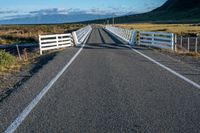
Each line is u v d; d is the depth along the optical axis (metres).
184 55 22.84
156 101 9.13
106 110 8.27
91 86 11.34
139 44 32.56
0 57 18.09
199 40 41.88
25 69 16.73
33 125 7.18
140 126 7.00
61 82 12.15
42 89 10.93
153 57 20.72
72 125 7.12
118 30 52.38
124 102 9.06
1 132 6.79
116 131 6.71
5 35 64.06
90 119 7.54
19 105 8.89
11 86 12.00
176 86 11.21
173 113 7.95
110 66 16.42
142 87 11.08
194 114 7.84
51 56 22.78
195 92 10.24
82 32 44.88
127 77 13.11
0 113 8.17
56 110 8.34
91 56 21.52
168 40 28.64
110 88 10.97
